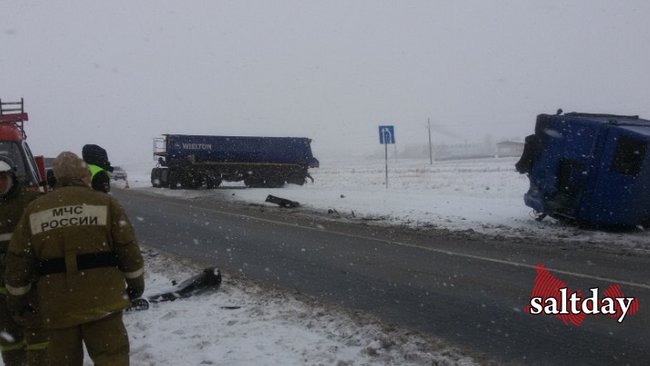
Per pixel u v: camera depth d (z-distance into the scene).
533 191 15.08
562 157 14.03
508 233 13.45
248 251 11.83
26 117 9.73
